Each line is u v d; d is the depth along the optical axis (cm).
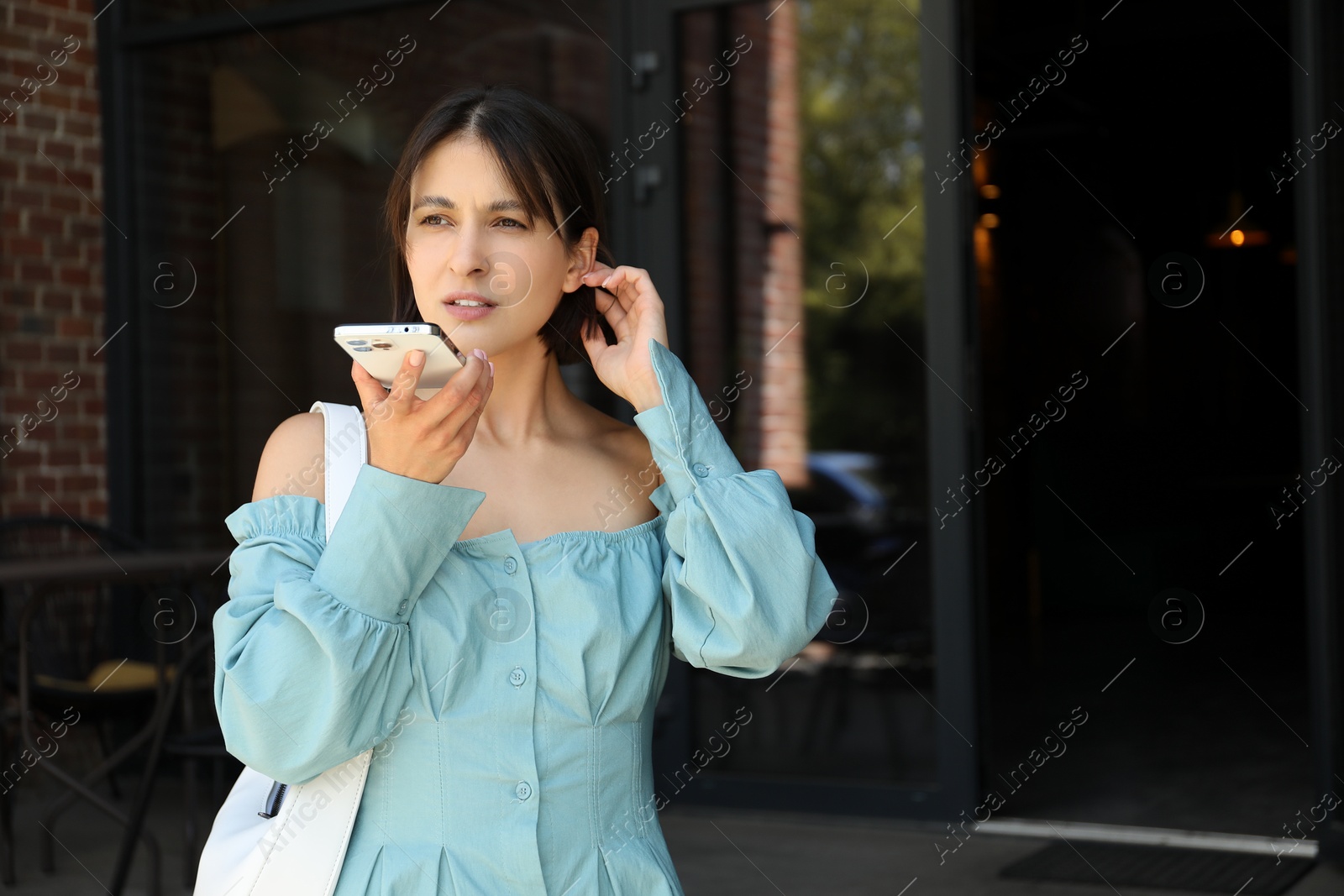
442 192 136
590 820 130
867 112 712
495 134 135
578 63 595
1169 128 1155
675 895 135
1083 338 1097
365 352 121
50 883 471
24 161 646
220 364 673
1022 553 1044
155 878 444
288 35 657
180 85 676
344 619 120
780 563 137
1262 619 1150
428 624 126
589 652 131
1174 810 573
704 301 609
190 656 442
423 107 633
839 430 700
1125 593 1024
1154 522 1099
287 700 119
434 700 126
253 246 668
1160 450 1113
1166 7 898
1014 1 892
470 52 619
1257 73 1045
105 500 681
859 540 680
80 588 581
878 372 707
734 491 138
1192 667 964
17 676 481
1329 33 466
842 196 712
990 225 1030
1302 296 475
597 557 136
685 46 590
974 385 539
